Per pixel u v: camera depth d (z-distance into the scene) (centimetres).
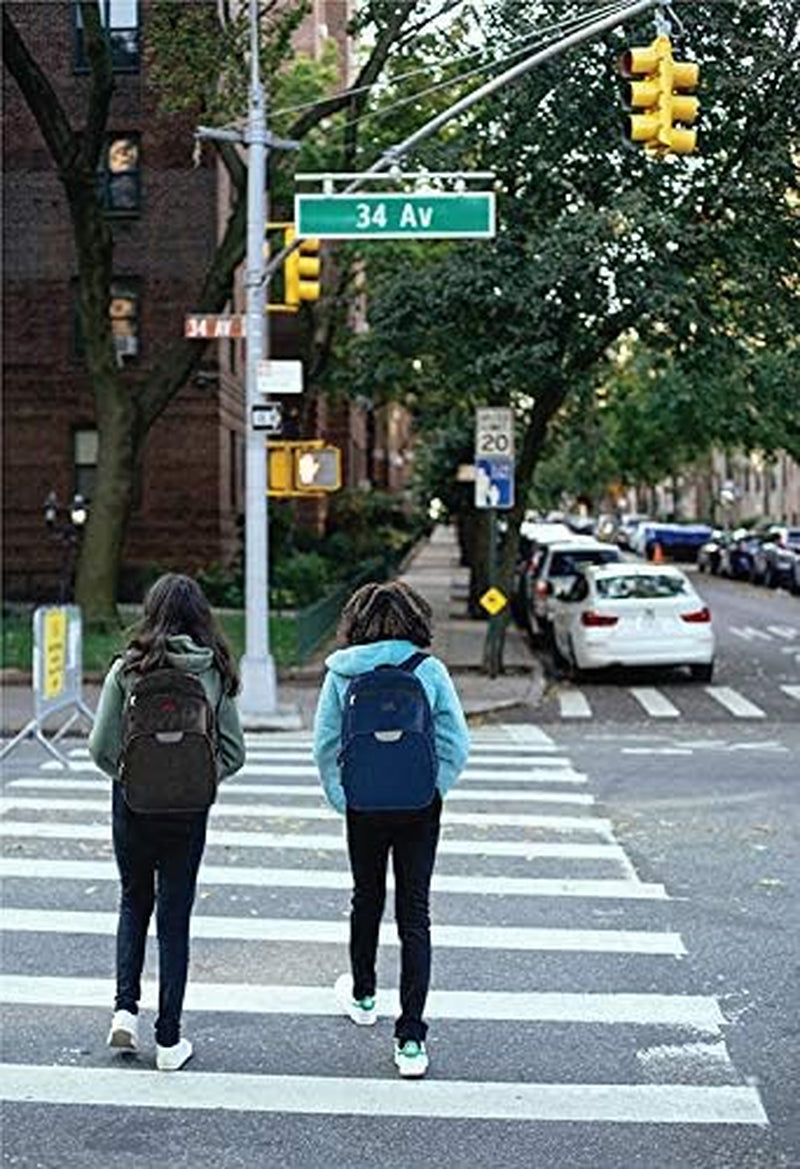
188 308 3431
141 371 3441
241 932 823
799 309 2127
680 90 1313
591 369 2344
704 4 1948
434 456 3425
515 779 1365
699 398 2675
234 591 3105
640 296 2016
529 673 2345
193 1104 580
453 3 2194
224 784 1323
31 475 3491
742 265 2084
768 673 2433
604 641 2244
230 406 3625
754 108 2056
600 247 2002
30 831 1095
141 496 3450
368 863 626
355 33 2258
